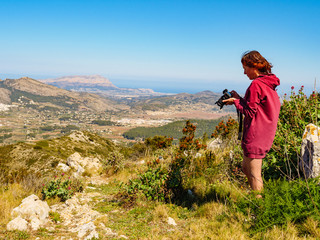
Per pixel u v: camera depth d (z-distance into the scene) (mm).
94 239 2951
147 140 22922
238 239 2498
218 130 8750
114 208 4531
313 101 4477
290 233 2400
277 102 2465
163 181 4762
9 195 5191
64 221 3990
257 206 2787
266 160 4086
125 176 9578
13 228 3320
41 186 6312
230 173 4770
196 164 6125
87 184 8242
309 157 3271
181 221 3467
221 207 3393
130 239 2953
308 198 2580
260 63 2486
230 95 2697
